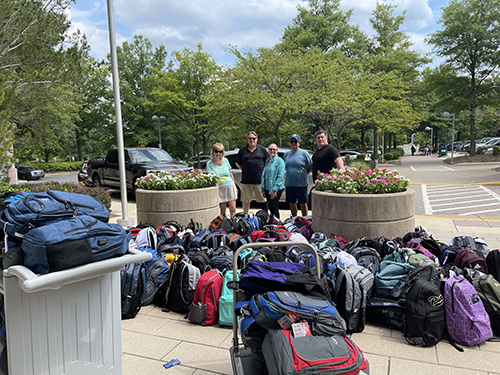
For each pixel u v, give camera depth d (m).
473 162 30.56
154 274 4.62
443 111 35.31
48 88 9.64
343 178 6.16
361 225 5.76
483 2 32.47
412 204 5.97
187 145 41.06
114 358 2.63
